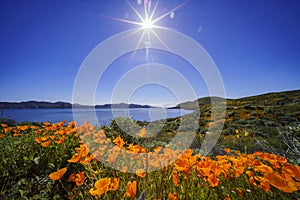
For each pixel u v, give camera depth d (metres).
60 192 1.57
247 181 1.50
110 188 0.95
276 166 1.39
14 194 1.44
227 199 1.25
